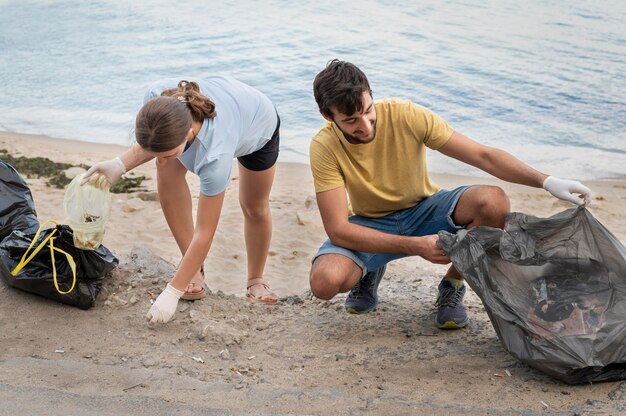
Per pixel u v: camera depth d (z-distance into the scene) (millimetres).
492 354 3588
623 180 8523
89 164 9102
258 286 4469
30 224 4215
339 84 3266
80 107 11641
